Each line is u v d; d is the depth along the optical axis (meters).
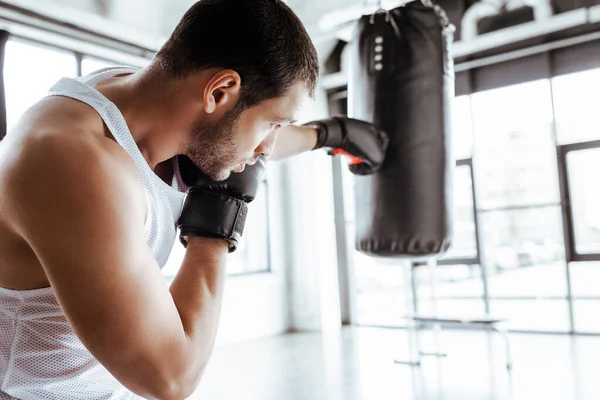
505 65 6.03
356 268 7.38
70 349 0.71
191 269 0.76
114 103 0.72
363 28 1.98
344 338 6.11
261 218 6.83
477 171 6.16
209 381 4.29
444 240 1.90
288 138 1.42
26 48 4.46
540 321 6.16
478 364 4.46
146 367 0.61
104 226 0.58
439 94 1.90
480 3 5.65
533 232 7.73
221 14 0.70
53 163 0.57
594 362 4.26
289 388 3.98
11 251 0.63
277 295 6.76
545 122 5.81
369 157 1.78
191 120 0.73
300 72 0.75
